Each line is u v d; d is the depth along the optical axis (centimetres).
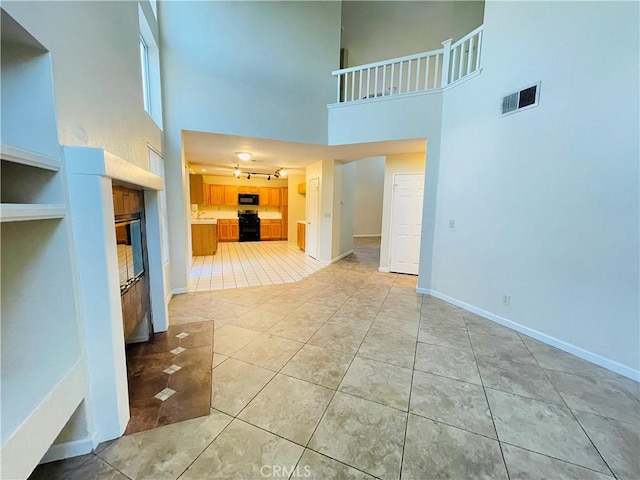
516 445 150
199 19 363
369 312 339
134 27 248
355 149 486
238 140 424
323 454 143
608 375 214
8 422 100
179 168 379
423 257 410
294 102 424
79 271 136
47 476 130
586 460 141
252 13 387
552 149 254
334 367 221
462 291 357
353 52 694
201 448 146
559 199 250
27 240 124
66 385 125
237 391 191
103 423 148
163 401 180
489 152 314
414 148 472
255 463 138
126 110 225
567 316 248
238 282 469
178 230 393
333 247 640
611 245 219
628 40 204
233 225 973
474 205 335
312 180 680
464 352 247
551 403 183
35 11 111
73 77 141
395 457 142
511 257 294
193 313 330
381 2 540
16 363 125
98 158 133
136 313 229
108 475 131
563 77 243
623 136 209
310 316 324
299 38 418
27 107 120
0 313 120
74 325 134
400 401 183
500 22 295
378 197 1127
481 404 181
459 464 138
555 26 246
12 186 122
